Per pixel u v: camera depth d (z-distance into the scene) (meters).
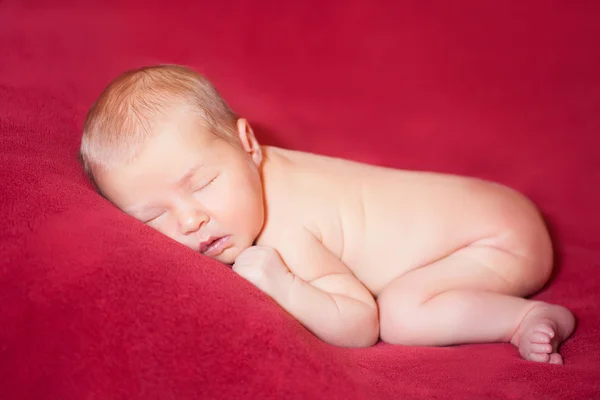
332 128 1.58
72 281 0.78
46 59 1.55
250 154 1.14
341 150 1.55
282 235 1.12
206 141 1.05
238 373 0.78
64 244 0.81
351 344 1.06
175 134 1.03
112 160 1.03
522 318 1.10
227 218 1.04
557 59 1.66
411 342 1.12
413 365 0.98
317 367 0.81
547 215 1.43
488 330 1.10
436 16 1.69
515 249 1.20
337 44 1.67
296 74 1.64
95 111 1.08
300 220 1.14
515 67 1.66
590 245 1.37
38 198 0.87
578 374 0.96
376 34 1.68
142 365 0.76
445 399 0.87
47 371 0.75
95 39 1.62
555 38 1.68
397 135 1.58
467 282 1.17
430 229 1.20
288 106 1.60
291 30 1.67
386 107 1.61
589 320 1.16
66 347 0.76
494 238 1.20
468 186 1.25
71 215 0.86
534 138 1.56
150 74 1.11
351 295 1.08
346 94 1.63
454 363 0.99
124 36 1.64
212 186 1.04
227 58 1.64
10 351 0.75
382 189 1.22
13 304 0.76
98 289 0.78
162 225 1.04
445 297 1.12
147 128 1.02
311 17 1.68
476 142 1.56
